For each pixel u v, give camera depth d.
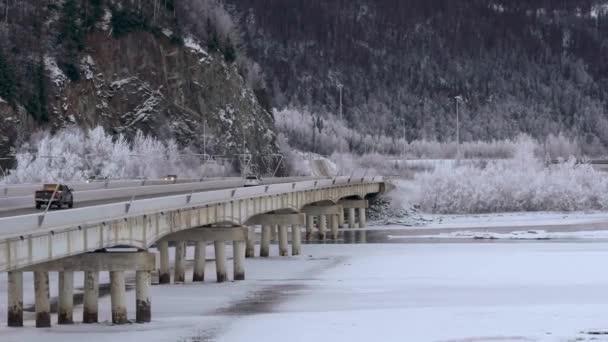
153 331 61.81
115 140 181.25
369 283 86.12
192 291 81.50
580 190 192.62
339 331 62.09
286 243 113.88
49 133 166.25
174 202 71.94
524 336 59.94
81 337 59.16
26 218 50.44
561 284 83.25
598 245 122.00
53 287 81.56
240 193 90.00
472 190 190.50
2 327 62.41
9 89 166.88
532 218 176.62
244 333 61.62
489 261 101.88
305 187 121.44
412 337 59.97
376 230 160.00
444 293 78.94
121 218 61.12
